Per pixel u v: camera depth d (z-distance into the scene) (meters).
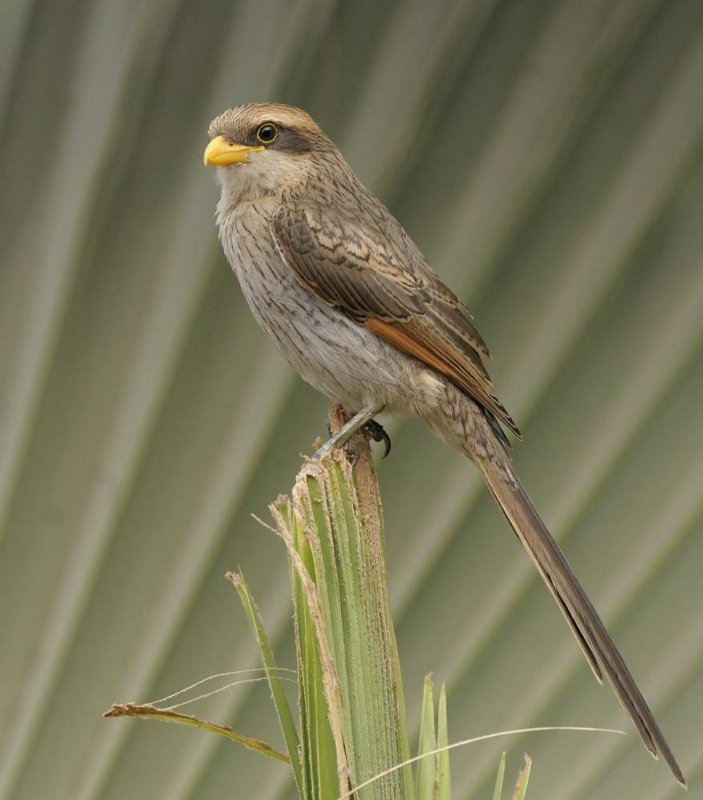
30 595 7.32
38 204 6.62
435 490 7.61
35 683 7.43
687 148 6.33
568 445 7.24
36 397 7.00
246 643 7.41
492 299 7.07
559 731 7.56
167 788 7.51
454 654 7.55
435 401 7.27
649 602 7.42
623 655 7.54
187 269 6.93
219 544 7.29
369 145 6.88
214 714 7.44
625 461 7.14
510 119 6.50
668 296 6.67
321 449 7.19
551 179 6.58
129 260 6.82
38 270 6.75
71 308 6.82
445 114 6.57
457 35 6.26
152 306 6.94
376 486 4.59
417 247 7.16
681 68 6.18
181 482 7.22
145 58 6.35
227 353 7.22
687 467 7.04
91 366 6.96
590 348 6.95
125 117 6.48
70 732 7.48
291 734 3.87
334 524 4.11
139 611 7.36
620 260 6.66
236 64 6.50
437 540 7.57
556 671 7.45
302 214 7.30
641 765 7.54
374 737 3.85
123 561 7.28
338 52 6.48
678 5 6.02
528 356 7.12
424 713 4.02
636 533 7.29
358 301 7.26
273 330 7.24
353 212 7.33
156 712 3.96
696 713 7.46
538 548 6.46
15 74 6.30
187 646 7.43
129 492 7.16
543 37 6.21
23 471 7.13
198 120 6.75
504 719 7.58
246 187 7.39
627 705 5.57
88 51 6.30
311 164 7.40
